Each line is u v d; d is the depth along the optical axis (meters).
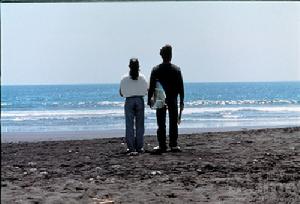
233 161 7.92
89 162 8.15
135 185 6.10
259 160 8.01
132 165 7.64
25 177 6.81
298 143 10.44
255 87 116.81
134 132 9.03
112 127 21.41
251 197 5.32
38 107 49.09
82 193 5.68
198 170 7.10
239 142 10.80
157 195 5.50
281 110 35.75
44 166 7.87
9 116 31.97
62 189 5.93
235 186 5.93
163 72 8.63
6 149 10.55
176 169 7.21
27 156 9.27
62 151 10.05
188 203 5.10
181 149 9.47
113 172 7.09
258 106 45.56
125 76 8.80
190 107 44.09
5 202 5.22
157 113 8.96
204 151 9.16
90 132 18.59
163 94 8.69
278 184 6.02
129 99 8.78
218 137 12.14
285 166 7.38
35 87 138.62
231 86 126.62
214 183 6.14
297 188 5.75
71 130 19.91
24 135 17.73
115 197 5.44
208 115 29.59
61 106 50.25
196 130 18.38
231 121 24.17
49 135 17.58
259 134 12.72
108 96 75.44
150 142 11.30
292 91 90.81
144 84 8.80
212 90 97.25
